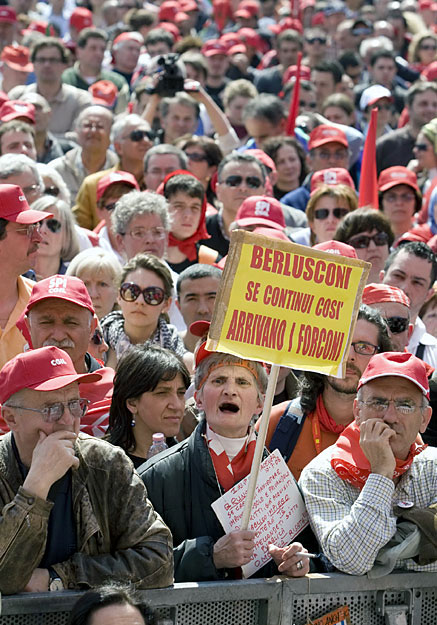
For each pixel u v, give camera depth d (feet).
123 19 178.70
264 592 38.45
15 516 35.04
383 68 140.97
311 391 46.96
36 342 46.11
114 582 35.94
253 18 181.98
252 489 39.04
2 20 147.02
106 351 55.57
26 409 36.68
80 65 132.46
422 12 194.70
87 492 37.17
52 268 66.23
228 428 41.96
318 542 42.16
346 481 41.42
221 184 80.33
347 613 39.60
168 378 45.50
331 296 38.78
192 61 133.08
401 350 55.21
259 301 37.99
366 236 68.80
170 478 41.50
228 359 42.09
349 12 190.70
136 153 89.04
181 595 37.40
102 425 48.65
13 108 94.27
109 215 76.38
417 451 41.88
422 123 109.60
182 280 60.44
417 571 40.75
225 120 103.55
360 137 102.06
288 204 92.22
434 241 78.74
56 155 99.66
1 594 35.27
